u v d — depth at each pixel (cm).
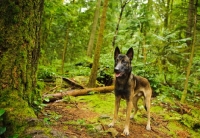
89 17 1321
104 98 756
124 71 470
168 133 583
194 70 1045
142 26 1133
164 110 748
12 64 372
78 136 398
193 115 759
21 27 380
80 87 838
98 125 478
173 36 970
